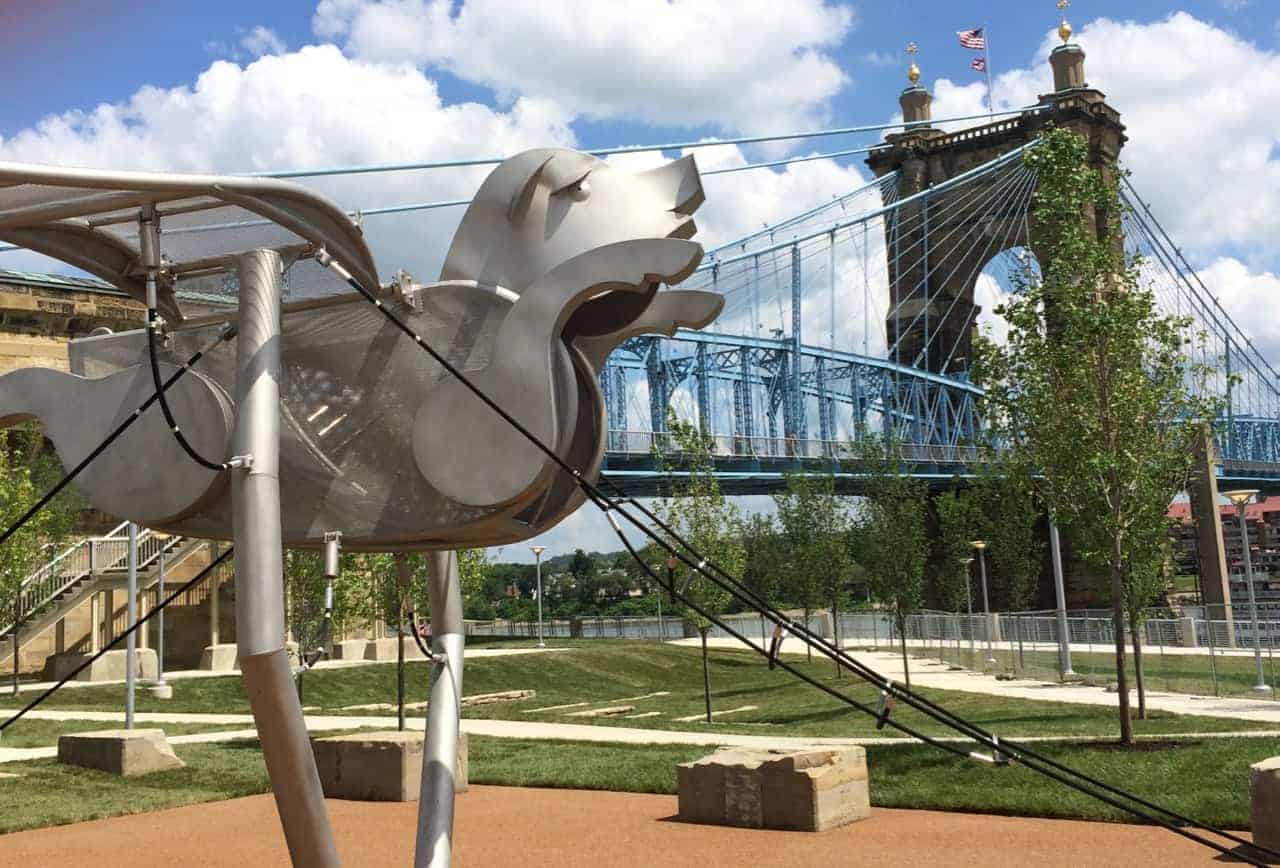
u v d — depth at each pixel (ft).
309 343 23.89
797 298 271.69
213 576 123.75
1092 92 292.40
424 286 23.57
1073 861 34.71
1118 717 73.36
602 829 41.45
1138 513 62.13
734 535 107.45
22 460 107.14
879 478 145.48
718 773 42.09
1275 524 588.91
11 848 40.63
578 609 388.78
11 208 21.45
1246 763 45.83
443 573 26.89
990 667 130.11
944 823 41.29
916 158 314.35
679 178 24.27
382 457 23.44
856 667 23.38
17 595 100.22
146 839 41.65
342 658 131.23
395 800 48.42
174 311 24.32
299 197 21.33
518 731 73.67
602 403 25.14
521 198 23.56
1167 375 64.03
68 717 84.07
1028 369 63.77
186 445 20.99
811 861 35.35
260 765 58.29
